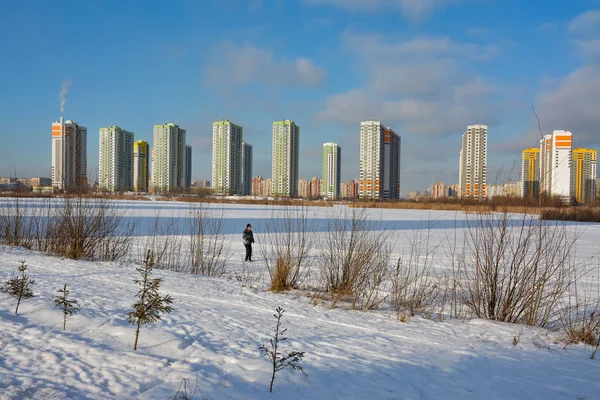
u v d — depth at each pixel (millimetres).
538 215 7637
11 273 8242
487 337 6074
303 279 10375
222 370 4031
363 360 4676
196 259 12195
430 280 10492
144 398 3283
